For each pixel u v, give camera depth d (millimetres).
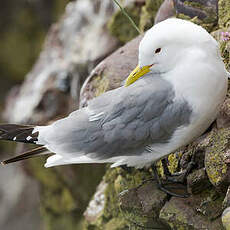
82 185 13203
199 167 7898
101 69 9727
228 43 8352
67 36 14195
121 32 11922
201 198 7578
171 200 7691
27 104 14133
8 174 19266
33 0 21359
